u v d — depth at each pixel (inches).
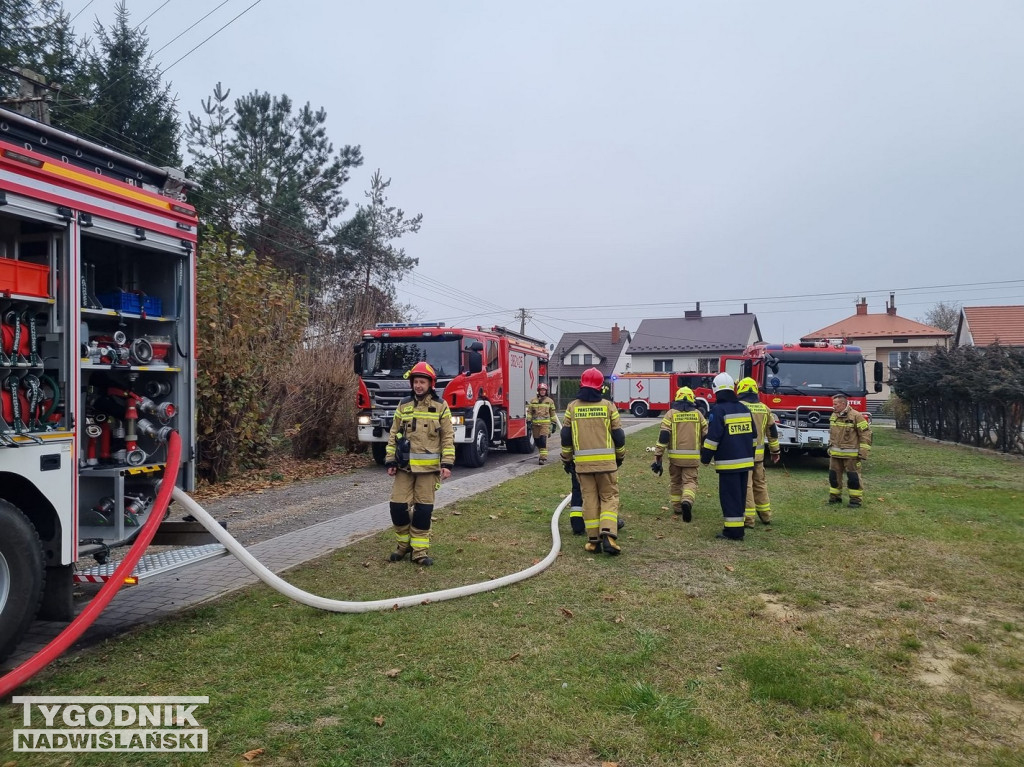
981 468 572.4
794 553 271.6
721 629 186.5
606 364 2309.3
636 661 163.9
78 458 172.4
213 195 909.8
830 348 586.2
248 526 331.9
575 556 265.7
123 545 192.5
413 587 224.7
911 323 1873.8
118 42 765.9
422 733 130.2
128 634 182.9
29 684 152.4
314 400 593.3
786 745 128.0
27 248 173.0
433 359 541.6
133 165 195.5
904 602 209.8
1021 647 177.8
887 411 1480.1
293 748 125.6
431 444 252.5
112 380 200.2
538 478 483.8
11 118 159.2
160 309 210.2
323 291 930.1
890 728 134.7
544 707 141.2
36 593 162.6
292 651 170.2
